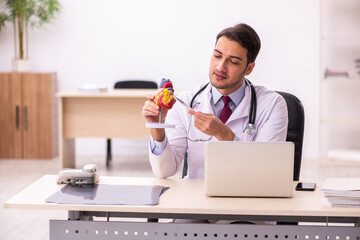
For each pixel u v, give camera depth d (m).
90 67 7.48
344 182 2.69
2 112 7.17
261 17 7.23
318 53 7.23
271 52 7.28
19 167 6.78
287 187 2.65
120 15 7.38
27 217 4.84
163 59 7.41
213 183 2.64
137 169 6.77
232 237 2.57
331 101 7.34
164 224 2.58
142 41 7.40
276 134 3.06
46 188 2.78
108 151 6.88
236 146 2.62
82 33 7.43
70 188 2.76
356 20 7.19
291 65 7.28
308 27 7.22
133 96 6.25
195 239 2.58
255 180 2.64
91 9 7.39
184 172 3.29
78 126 6.50
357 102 7.31
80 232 2.61
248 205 2.53
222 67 2.95
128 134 6.49
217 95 3.12
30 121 7.18
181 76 7.41
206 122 2.85
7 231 4.46
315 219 2.56
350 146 7.39
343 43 7.25
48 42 7.45
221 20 7.29
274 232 2.56
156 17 7.36
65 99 6.47
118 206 2.48
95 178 2.88
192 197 2.65
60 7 7.39
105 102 6.46
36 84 7.13
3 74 7.13
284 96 3.27
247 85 3.11
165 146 2.97
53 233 2.61
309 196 2.70
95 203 2.51
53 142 7.31
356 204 2.51
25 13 7.07
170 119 3.18
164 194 2.70
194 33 7.33
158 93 2.82
